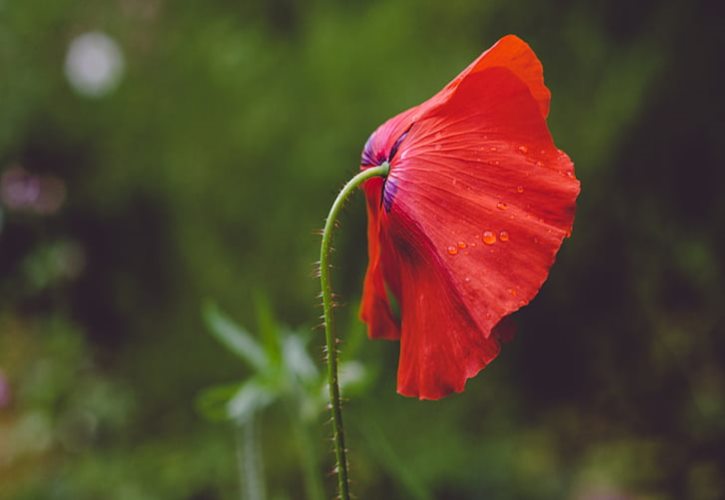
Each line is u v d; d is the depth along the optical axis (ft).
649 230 2.59
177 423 3.13
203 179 3.32
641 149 2.58
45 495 2.78
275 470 2.58
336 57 3.10
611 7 2.67
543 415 2.71
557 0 2.76
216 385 3.16
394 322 1.08
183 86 3.57
